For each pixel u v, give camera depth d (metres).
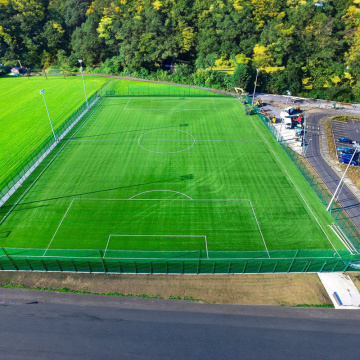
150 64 97.25
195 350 20.83
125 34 95.94
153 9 94.31
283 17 88.25
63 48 112.69
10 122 58.94
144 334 21.84
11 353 20.59
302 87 80.69
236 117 59.69
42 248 28.80
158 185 38.16
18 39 109.00
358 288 25.25
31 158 44.84
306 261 27.19
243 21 87.12
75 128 54.25
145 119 58.53
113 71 100.00
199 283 25.58
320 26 81.50
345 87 74.94
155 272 26.52
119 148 47.28
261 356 20.48
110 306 23.81
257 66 82.75
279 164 43.09
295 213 33.44
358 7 85.69
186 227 31.41
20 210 33.66
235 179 39.50
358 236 30.45
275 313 23.38
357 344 21.33
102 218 32.56
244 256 28.11
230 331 22.08
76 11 107.75
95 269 26.59
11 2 105.94
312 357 20.48
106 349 20.88
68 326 22.34
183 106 65.81
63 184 38.31
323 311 23.53
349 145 49.50
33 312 23.31
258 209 34.03
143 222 32.03
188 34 92.12
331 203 34.25
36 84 87.06
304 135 52.81
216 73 84.12
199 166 42.47
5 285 25.34
